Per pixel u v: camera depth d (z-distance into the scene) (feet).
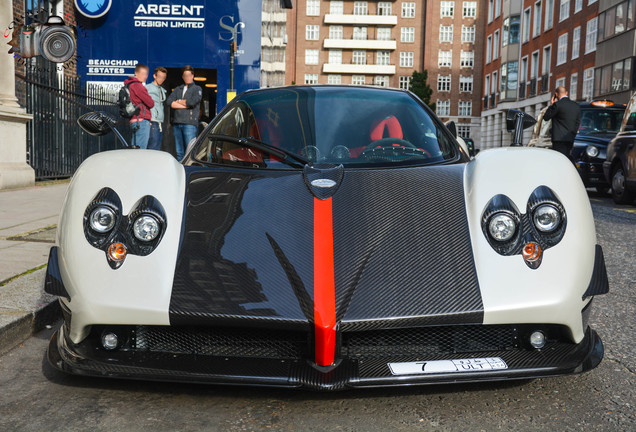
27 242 15.71
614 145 31.71
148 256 7.24
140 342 7.31
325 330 6.57
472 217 7.73
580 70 103.04
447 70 241.35
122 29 50.96
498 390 7.64
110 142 42.75
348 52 247.70
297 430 6.58
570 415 6.94
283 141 9.96
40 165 33.27
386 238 7.47
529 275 7.05
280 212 7.86
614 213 26.61
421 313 6.66
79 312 7.05
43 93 33.47
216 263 7.18
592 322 10.64
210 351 7.18
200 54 51.37
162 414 6.96
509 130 11.22
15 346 9.39
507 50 138.51
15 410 7.08
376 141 10.00
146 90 29.78
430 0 240.53
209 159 9.70
